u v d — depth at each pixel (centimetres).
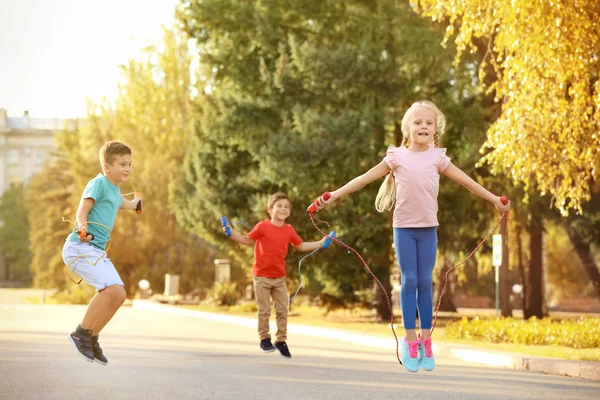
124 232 7512
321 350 2145
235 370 1535
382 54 3756
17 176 19950
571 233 4466
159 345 2125
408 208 954
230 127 4009
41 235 11338
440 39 3538
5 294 11556
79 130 8250
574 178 2131
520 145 2084
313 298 4553
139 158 7606
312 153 3581
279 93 3900
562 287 8312
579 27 1883
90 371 1435
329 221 3784
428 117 962
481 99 3750
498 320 2677
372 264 3872
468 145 3819
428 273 955
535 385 1417
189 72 7606
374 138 3781
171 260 7531
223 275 6512
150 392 1173
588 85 2017
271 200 1716
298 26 4131
